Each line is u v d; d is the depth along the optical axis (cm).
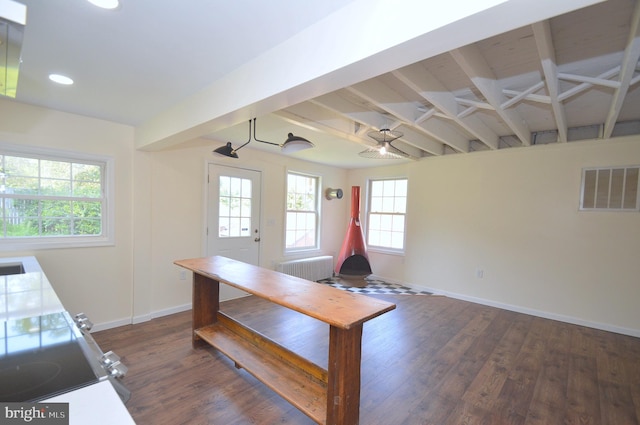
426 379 241
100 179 314
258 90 176
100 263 312
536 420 196
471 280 446
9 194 265
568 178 367
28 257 258
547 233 382
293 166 517
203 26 147
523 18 98
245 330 261
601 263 347
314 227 582
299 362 211
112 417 66
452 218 467
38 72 199
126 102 253
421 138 414
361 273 554
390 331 335
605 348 298
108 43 163
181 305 374
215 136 379
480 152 436
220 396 213
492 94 222
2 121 254
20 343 100
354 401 171
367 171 603
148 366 248
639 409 208
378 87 237
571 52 192
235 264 283
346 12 132
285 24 145
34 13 136
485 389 228
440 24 104
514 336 325
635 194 328
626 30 167
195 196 384
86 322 126
